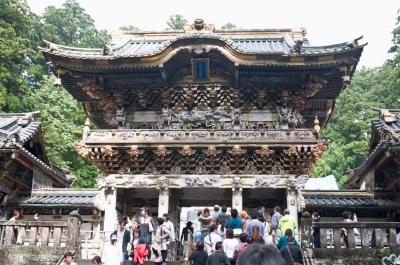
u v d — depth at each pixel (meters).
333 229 17.33
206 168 21.59
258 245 3.58
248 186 20.95
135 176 21.38
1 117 25.94
